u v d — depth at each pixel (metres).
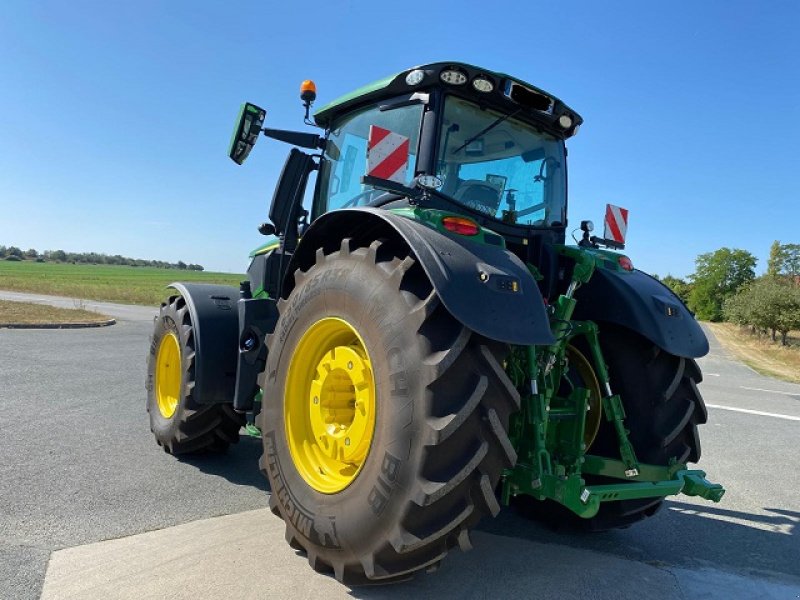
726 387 12.83
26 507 3.49
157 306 28.91
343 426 2.87
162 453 4.81
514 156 3.57
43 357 9.86
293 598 2.56
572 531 3.64
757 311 36.38
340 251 2.95
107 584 2.62
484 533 3.57
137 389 7.42
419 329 2.40
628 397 3.54
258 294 4.58
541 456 2.84
